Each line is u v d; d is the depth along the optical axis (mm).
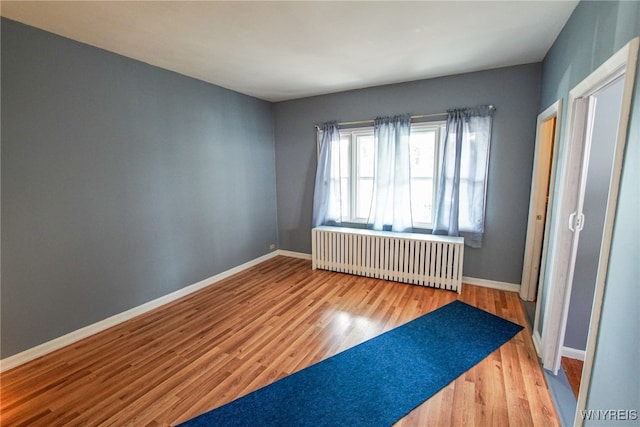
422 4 1914
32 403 1845
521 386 1937
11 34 2064
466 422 1672
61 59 2322
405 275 3639
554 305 2021
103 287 2693
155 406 1815
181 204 3359
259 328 2689
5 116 2072
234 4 1886
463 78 3332
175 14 2004
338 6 1928
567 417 1655
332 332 2604
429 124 3578
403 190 3766
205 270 3699
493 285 3490
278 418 1716
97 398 1883
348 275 3988
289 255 4938
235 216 4113
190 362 2227
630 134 1113
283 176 4773
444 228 3600
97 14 1996
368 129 3971
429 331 2592
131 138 2838
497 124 3244
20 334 2213
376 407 1784
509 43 2529
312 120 4383
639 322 990
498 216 3365
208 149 3652
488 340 2449
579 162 1892
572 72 1942
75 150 2447
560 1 1855
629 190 1102
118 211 2773
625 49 1167
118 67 2695
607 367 1188
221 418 1721
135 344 2463
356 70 3195
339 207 4305
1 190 2084
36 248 2268
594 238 2078
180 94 3273
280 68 3115
